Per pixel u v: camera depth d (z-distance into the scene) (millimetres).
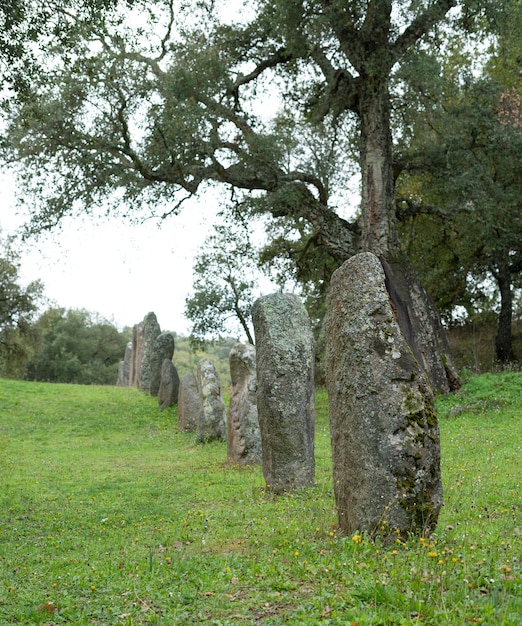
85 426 25312
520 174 29891
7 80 13141
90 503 12266
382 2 23172
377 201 26047
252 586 6051
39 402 30094
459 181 26312
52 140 25531
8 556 8422
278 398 11852
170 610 5527
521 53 32562
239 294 34781
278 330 12102
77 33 13930
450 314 38750
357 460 7398
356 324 7691
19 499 12766
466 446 15156
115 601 5949
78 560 7980
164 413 27516
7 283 55344
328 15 23891
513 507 8242
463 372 27219
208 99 26453
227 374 63031
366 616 4832
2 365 58656
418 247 34875
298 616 5066
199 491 12781
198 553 7641
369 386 7434
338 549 6945
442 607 4922
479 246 33750
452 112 27828
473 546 6445
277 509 10109
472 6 23953
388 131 26547
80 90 24391
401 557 6379
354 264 7980
